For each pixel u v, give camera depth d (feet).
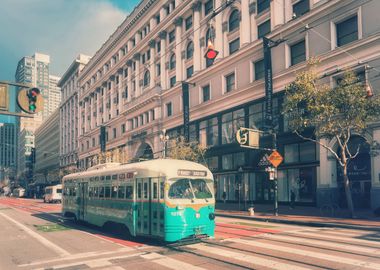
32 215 91.81
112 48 223.92
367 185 80.69
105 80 231.30
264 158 105.60
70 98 317.63
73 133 307.58
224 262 31.35
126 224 46.42
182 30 151.33
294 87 70.13
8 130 625.00
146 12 180.65
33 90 32.94
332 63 85.35
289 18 100.83
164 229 39.40
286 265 29.53
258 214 79.46
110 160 172.76
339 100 63.87
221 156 125.39
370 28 77.92
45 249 40.83
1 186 552.41
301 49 96.99
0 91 31.37
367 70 77.10
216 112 125.80
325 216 70.28
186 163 43.91
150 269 29.66
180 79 149.79
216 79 127.13
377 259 31.07
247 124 112.06
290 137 96.99
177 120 147.02
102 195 54.95
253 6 113.09
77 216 65.16
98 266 31.22
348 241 41.11
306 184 94.79
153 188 42.09
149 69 176.24
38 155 469.16
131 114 184.85
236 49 121.19
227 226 58.59
